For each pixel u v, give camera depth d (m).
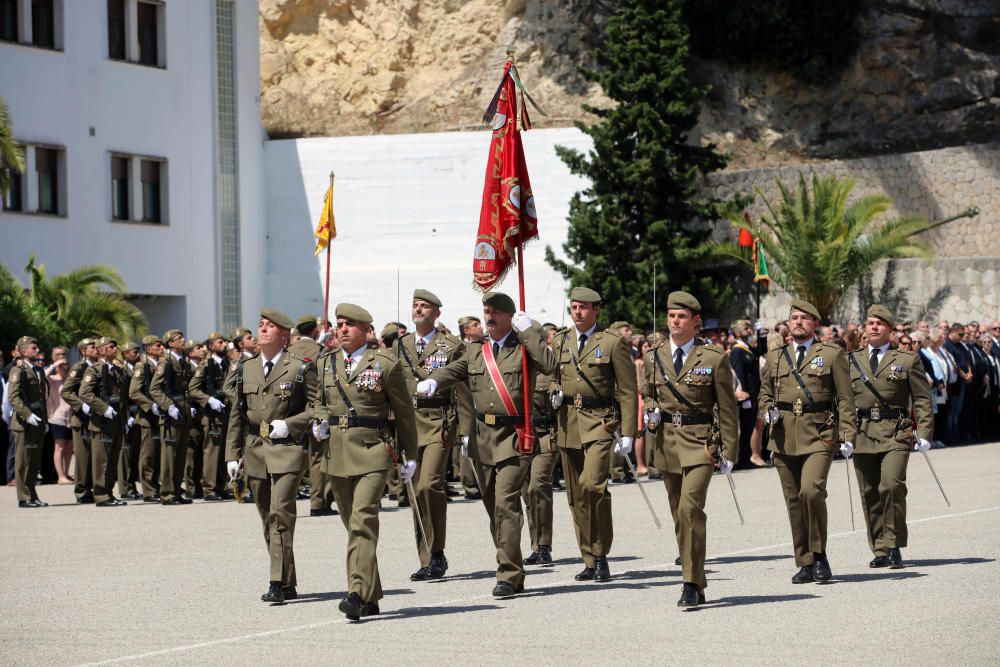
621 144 79.19
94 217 73.94
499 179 28.59
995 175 83.38
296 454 23.97
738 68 95.12
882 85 93.81
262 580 26.55
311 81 101.69
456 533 33.91
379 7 101.25
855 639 19.75
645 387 24.36
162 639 20.59
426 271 82.56
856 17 94.50
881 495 27.02
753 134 93.31
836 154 92.50
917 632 20.20
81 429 43.47
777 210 83.00
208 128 80.44
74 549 31.61
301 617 22.39
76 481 43.66
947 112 93.06
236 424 24.86
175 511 40.72
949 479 44.53
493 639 20.20
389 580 26.58
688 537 23.03
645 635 20.33
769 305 80.00
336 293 83.44
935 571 26.27
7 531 35.47
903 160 85.00
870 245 78.00
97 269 66.50
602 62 81.69
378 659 18.84
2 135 62.50
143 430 43.88
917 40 94.00
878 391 27.59
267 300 84.75
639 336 50.12
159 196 77.88
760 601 23.31
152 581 26.55
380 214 83.81
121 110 75.50
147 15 77.56
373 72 100.38
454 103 97.12
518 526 24.58
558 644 19.73
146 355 43.81
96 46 74.31
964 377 60.53
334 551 30.88
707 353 23.61
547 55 96.88
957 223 84.00
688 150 79.81
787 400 25.70
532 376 25.44
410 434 22.97
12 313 60.25
